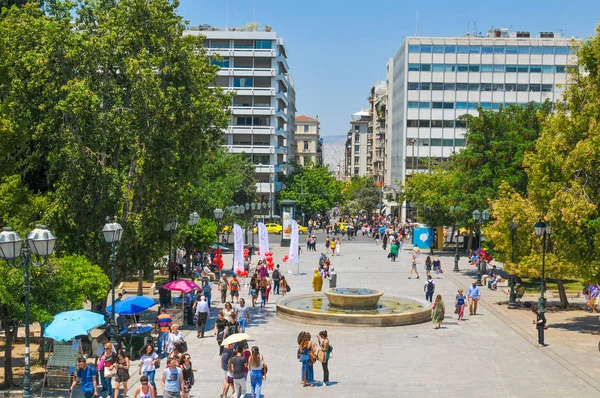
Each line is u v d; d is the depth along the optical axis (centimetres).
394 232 8338
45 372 2242
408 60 11850
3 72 2814
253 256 6938
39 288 2291
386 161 15062
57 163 3067
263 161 11250
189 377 2058
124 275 3366
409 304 3891
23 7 3403
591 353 2852
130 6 3294
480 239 6259
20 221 2575
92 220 3092
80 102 2912
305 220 12562
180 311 3338
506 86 11781
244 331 3162
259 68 11044
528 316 3700
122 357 2144
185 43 3556
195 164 3653
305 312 3466
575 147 3153
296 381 2412
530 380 2433
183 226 4331
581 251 3142
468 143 6097
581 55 3319
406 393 2266
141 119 3247
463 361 2712
